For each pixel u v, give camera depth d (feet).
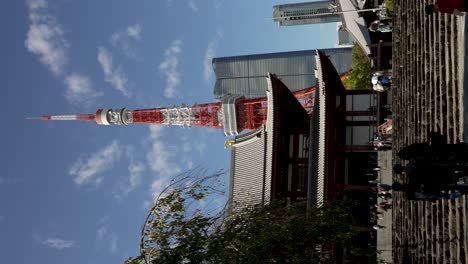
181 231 57.57
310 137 148.36
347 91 156.87
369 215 131.34
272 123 157.38
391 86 117.50
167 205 58.75
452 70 66.13
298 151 161.27
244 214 61.77
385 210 106.93
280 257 55.52
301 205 68.13
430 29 78.43
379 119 146.00
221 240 55.83
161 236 56.85
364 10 150.51
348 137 153.69
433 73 75.15
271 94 159.53
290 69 486.79
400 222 87.76
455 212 60.18
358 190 138.62
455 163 48.39
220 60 510.17
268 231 58.39
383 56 159.02
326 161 135.54
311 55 481.87
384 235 106.52
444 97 69.56
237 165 179.52
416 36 88.12
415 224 77.20
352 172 149.18
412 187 50.90
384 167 117.50
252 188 167.43
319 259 57.26
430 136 71.77
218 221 60.49
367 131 152.25
